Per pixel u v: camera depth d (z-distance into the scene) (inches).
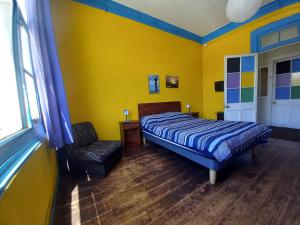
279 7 126.6
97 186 78.4
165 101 166.2
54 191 70.7
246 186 72.7
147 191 72.6
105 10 124.3
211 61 188.1
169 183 78.8
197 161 84.0
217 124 113.3
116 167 99.3
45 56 73.0
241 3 90.6
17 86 53.2
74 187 77.9
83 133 103.5
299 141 130.8
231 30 162.6
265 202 61.1
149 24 148.9
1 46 51.0
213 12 142.2
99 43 123.0
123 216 57.5
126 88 138.8
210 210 58.5
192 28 173.6
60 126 77.5
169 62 166.6
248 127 96.7
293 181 74.2
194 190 71.8
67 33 109.2
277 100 190.4
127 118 139.9
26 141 50.0
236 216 54.9
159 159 111.0
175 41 169.9
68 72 110.4
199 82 197.0
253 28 145.3
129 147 137.5
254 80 148.2
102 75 125.8
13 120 52.3
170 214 57.4
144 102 150.8
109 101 130.4
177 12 142.0
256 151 114.3
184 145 89.1
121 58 134.5
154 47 154.3
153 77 155.3
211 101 192.9
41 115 77.1
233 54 163.5
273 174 81.7
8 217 29.0
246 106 153.4
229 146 72.7
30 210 40.9
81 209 62.0
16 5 54.6
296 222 50.9
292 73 176.1
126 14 134.4
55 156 88.8
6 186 28.5
